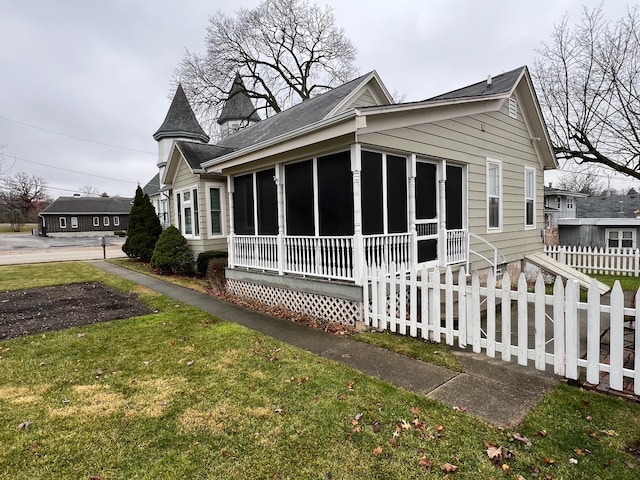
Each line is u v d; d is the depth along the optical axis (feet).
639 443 8.34
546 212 78.64
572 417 9.45
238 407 10.34
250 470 7.70
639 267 39.42
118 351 15.35
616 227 64.03
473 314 13.99
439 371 12.72
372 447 8.42
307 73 90.53
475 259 27.50
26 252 76.07
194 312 22.45
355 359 14.07
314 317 20.85
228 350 15.21
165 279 36.60
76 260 58.08
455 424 9.27
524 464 7.71
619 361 10.44
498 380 11.85
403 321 16.74
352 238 18.62
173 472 7.66
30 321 20.77
